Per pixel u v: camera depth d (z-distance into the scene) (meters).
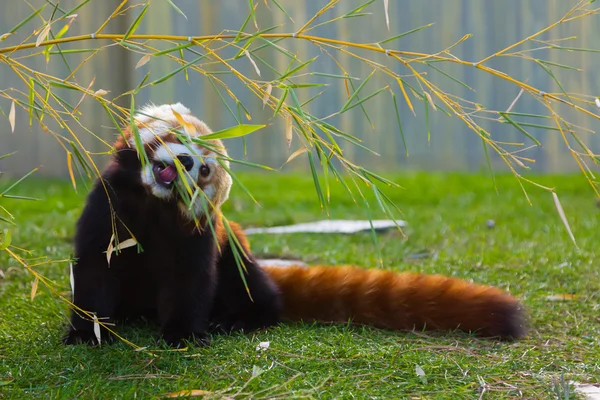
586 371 6.22
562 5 20.69
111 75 20.00
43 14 19.22
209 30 20.69
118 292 7.25
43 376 5.74
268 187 18.80
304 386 5.56
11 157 19.98
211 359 6.25
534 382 5.87
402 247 11.71
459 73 21.00
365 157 21.20
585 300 8.62
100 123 19.78
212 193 6.90
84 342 6.66
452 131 21.30
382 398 5.38
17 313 7.65
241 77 5.25
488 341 7.15
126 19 20.03
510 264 10.34
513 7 20.81
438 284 7.60
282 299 7.89
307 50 20.45
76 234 6.93
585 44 20.55
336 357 6.29
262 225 14.00
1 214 13.59
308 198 17.02
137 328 7.44
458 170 21.47
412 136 21.27
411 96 21.08
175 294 7.06
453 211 15.58
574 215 14.58
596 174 20.17
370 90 20.91
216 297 7.96
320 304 7.83
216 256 7.35
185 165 6.54
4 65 19.45
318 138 5.25
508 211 15.22
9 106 19.72
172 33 20.61
